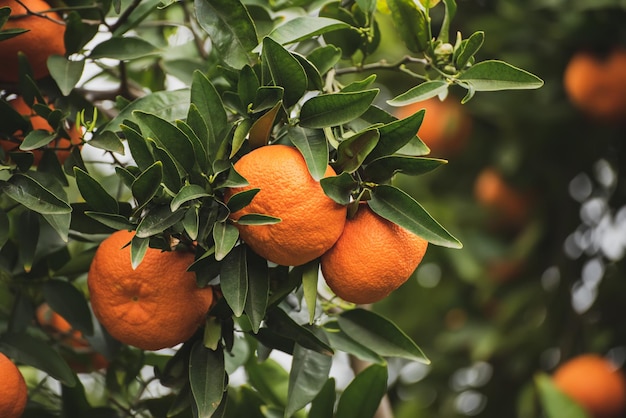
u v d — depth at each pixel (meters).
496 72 1.07
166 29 1.33
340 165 1.03
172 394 1.16
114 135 1.08
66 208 1.04
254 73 1.04
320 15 1.16
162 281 1.04
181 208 1.03
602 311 1.65
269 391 1.25
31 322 1.18
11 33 1.08
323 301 1.18
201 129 1.04
